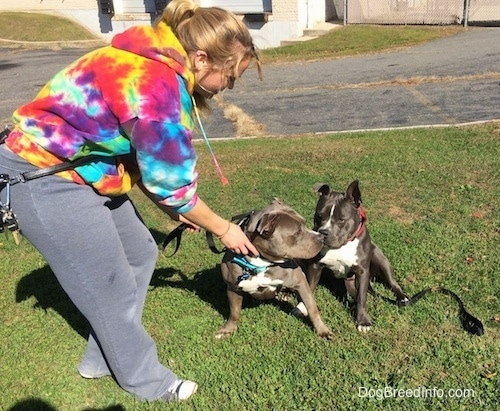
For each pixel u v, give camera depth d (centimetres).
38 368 395
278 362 379
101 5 2439
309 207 630
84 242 305
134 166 320
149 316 445
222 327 423
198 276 503
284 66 1609
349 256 419
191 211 304
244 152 879
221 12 290
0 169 291
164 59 279
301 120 1073
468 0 1819
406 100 1130
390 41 1755
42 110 283
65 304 474
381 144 852
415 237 536
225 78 302
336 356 380
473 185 662
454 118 977
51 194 293
